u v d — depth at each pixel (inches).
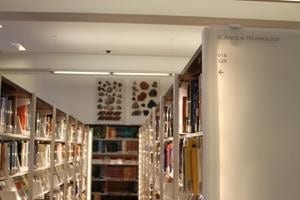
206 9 209.0
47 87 378.6
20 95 158.6
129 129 385.1
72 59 354.3
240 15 211.6
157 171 180.4
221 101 66.4
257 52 67.9
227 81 66.9
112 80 383.9
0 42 315.3
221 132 65.7
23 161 154.0
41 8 206.5
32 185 160.2
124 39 303.9
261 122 66.3
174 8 207.8
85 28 275.7
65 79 381.4
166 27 267.7
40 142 197.6
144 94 382.6
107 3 205.9
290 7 211.3
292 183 65.2
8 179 132.3
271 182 65.0
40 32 287.3
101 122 379.9
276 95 67.1
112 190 378.3
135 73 323.9
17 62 350.9
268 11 213.3
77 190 309.3
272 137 66.1
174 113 123.6
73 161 289.7
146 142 275.9
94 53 352.2
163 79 381.7
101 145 380.8
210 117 65.9
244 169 65.0
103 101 382.0
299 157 65.8
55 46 329.1
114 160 379.2
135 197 376.5
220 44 67.7
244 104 66.5
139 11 206.7
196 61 94.7
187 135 108.3
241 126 66.0
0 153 125.0
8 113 134.0
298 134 66.4
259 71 67.5
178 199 118.4
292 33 68.7
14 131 140.3
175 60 356.8
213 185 64.4
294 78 67.7
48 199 196.9
